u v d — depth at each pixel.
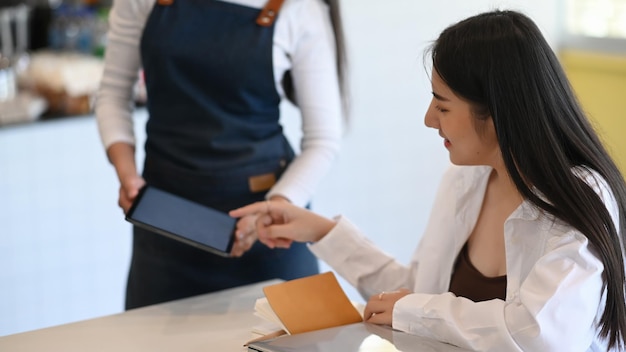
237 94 1.94
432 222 1.63
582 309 1.29
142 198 1.73
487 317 1.34
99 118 2.07
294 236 1.75
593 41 3.88
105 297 3.17
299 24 1.94
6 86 3.13
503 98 1.31
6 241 2.95
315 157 1.97
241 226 1.76
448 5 3.57
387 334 1.41
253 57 1.91
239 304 1.73
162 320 1.64
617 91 3.80
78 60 3.21
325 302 1.56
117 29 2.02
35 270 3.02
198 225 1.74
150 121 2.02
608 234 1.31
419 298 1.44
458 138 1.38
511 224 1.39
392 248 3.70
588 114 1.51
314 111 1.98
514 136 1.31
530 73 1.30
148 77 1.98
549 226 1.35
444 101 1.38
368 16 3.43
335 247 1.73
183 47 1.92
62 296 3.09
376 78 3.49
